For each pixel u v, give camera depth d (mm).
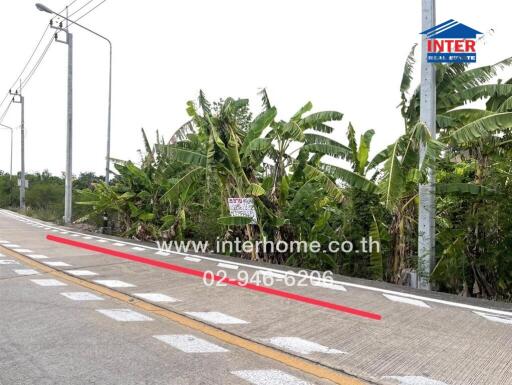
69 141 25812
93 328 5824
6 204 60938
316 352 5051
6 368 4520
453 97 10406
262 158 12977
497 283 9461
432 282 9344
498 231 9133
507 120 8836
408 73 10750
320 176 11594
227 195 13234
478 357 4992
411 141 9781
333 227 12062
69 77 25844
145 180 19562
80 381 4230
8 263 10758
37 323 6012
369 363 4750
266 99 13883
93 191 23266
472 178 10000
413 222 10461
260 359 4832
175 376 4352
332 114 12070
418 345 5355
